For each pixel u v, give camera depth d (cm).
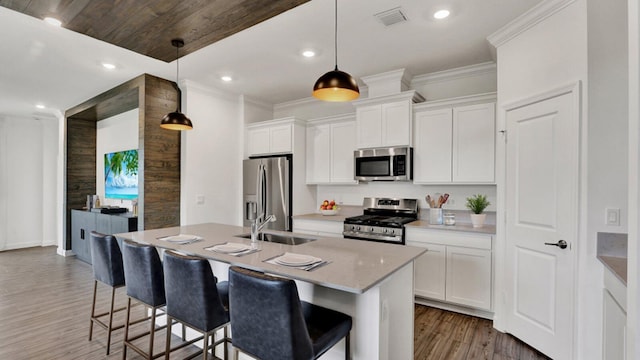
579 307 204
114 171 542
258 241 248
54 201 662
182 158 412
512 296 262
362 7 240
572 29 210
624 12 194
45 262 520
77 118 567
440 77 375
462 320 300
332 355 183
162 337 268
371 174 385
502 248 273
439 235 321
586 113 200
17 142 625
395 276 188
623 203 193
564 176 215
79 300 352
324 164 448
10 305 337
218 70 372
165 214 398
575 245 206
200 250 218
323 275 161
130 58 335
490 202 346
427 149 356
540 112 234
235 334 150
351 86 204
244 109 477
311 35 285
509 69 266
